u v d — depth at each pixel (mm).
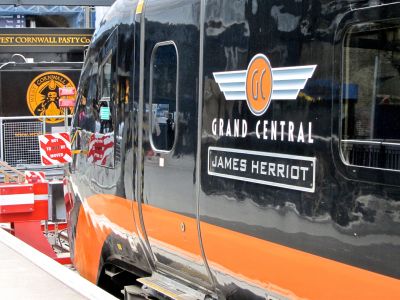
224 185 4301
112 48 5812
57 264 6594
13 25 22875
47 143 10391
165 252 5086
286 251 3797
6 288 5738
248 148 4082
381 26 3262
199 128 4566
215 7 4398
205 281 4730
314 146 3596
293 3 3730
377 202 3223
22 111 15320
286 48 3787
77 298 5398
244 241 4141
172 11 4902
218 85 4371
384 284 3176
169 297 4844
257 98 4008
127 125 5520
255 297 4137
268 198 3914
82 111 6559
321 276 3566
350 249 3367
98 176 6102
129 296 5508
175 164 4840
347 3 3404
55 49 17047
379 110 3273
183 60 4758
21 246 7414
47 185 8383
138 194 5355
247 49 4094
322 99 3559
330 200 3490
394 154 3170
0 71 15180
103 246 6137
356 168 3340
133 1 5531
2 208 8219
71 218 6934
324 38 3545
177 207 4840
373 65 3305
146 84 5266
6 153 14359
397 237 3113
